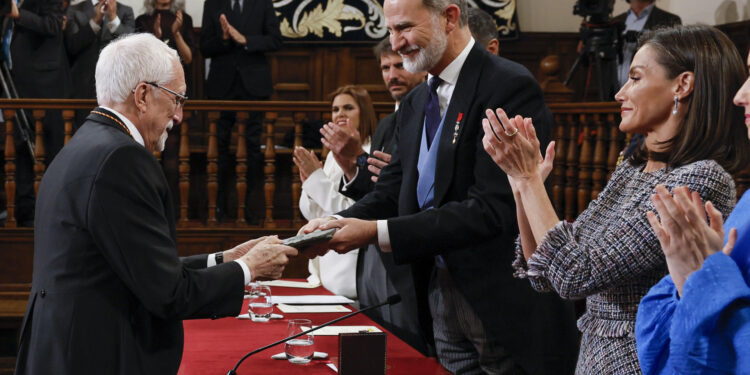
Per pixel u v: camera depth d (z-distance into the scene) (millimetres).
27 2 6094
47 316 2076
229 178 7012
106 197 2035
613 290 1746
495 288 2514
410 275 2893
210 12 6652
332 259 3947
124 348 2068
